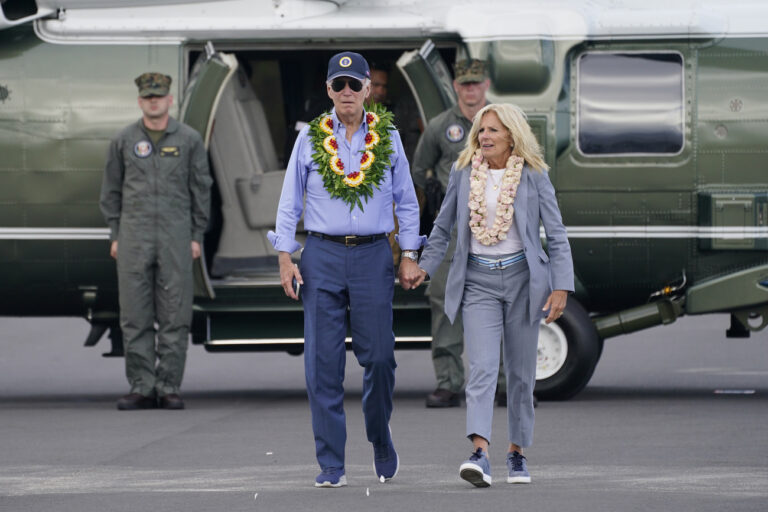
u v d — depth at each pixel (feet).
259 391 143.54
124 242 123.75
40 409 126.72
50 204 129.39
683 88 127.95
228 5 128.98
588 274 129.29
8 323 225.97
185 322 125.18
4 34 129.70
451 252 120.78
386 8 129.29
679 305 129.08
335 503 77.77
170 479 87.15
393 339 83.25
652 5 128.67
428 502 77.77
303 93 146.92
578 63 128.57
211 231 136.98
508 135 82.69
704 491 80.79
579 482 84.38
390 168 83.05
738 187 127.54
